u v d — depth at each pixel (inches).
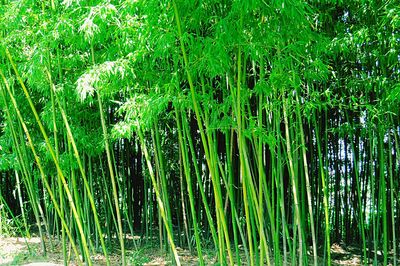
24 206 299.0
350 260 230.4
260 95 129.8
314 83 199.0
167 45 116.3
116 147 274.1
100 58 171.6
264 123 192.2
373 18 164.2
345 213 264.4
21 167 214.7
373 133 194.4
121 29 130.0
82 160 223.1
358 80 168.4
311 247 243.4
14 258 206.7
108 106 209.0
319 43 134.5
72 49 173.8
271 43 123.9
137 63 150.3
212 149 134.0
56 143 161.2
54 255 216.7
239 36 114.3
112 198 265.3
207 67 122.3
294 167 171.3
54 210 253.0
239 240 247.4
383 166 185.5
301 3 103.7
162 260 215.8
